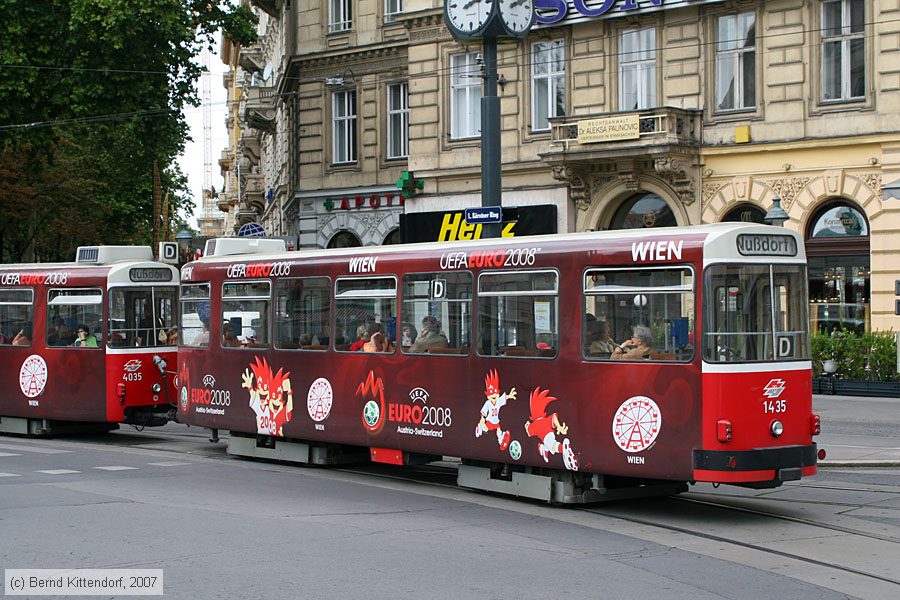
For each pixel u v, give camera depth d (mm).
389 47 37875
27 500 13820
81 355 21203
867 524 12562
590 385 13359
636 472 12875
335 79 38469
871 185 28250
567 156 31609
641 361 12906
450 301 15172
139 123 35031
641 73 31906
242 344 18578
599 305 13375
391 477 16719
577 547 11188
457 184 35438
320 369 17109
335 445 17641
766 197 29844
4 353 22438
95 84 33125
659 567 10266
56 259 59438
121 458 18641
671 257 12727
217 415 19016
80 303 21328
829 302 29406
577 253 13609
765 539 11727
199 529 11852
